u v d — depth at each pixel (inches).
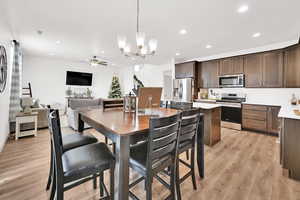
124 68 327.0
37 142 117.4
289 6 81.9
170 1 79.0
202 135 72.9
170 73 250.8
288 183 69.2
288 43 138.2
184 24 106.0
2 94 105.2
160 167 44.9
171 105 99.8
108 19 100.2
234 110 167.0
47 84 243.1
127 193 40.3
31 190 62.4
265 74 149.4
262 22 101.5
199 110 60.4
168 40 137.6
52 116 40.8
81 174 40.8
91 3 81.8
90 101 168.4
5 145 110.6
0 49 101.8
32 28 115.9
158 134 40.4
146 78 280.1
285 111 86.3
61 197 38.4
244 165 86.0
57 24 108.7
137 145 55.4
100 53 197.8
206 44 149.3
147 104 63.9
